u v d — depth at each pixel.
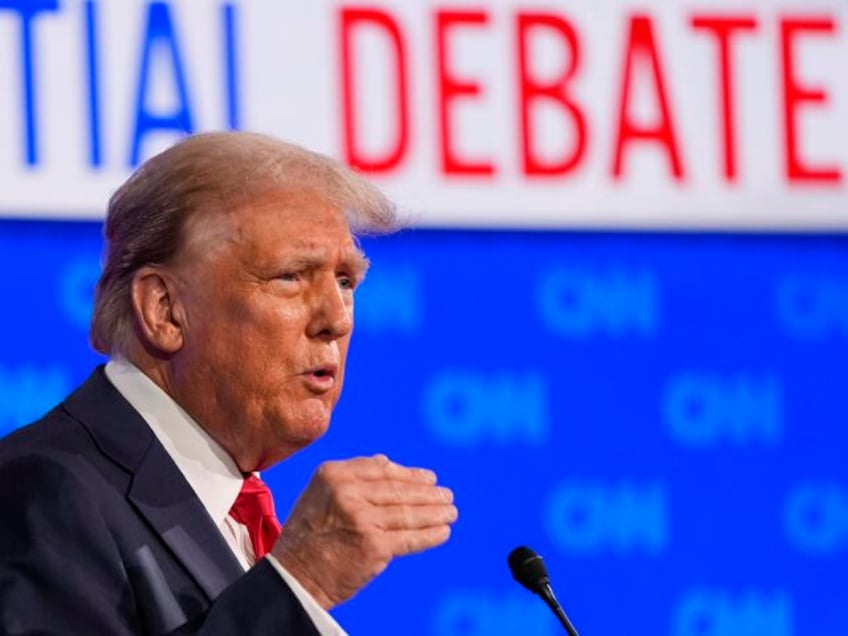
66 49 10.45
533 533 11.09
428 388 10.98
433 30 11.17
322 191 6.04
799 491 11.62
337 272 6.07
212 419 5.99
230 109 10.75
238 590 5.31
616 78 11.49
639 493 11.30
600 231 11.38
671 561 11.32
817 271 11.77
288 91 10.89
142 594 5.55
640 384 11.37
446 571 10.92
